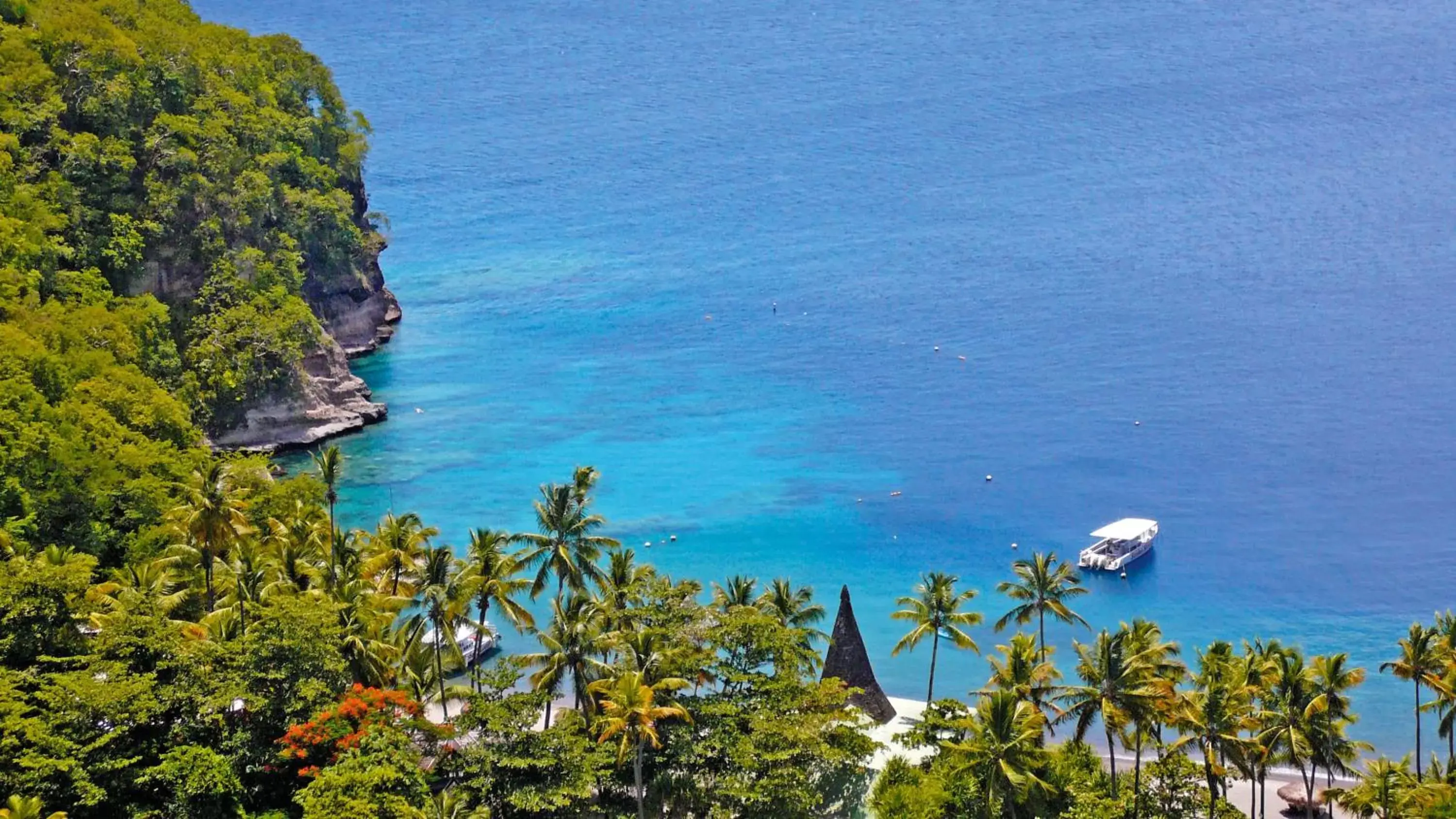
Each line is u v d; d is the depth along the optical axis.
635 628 122.19
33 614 109.94
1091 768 117.62
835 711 112.00
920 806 104.81
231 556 133.12
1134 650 109.38
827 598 183.62
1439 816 102.56
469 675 135.38
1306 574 188.88
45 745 97.00
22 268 191.38
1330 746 108.75
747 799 104.19
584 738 106.00
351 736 101.38
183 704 103.88
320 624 108.62
